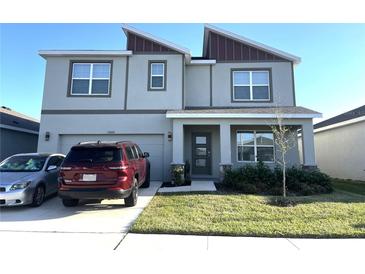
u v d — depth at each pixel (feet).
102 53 43.68
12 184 24.00
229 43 48.37
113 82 43.91
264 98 46.47
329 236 16.78
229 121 38.93
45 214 22.47
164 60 44.45
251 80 47.09
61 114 43.11
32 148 55.88
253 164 41.14
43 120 42.91
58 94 43.52
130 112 43.21
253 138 44.88
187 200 26.11
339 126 53.16
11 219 20.93
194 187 33.71
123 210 23.56
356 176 48.57
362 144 47.09
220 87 47.19
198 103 46.91
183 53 44.57
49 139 42.50
